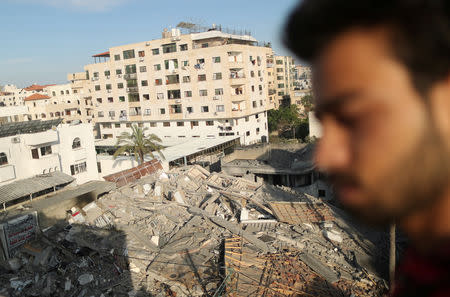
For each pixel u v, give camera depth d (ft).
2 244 50.42
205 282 45.91
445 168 1.42
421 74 1.45
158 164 91.81
